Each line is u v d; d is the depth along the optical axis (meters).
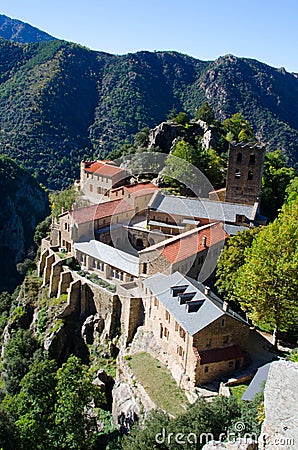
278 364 23.20
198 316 51.53
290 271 48.97
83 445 47.91
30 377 52.16
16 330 81.75
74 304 75.75
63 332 73.56
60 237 88.62
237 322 52.09
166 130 137.75
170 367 55.56
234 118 163.62
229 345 52.09
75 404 48.47
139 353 61.56
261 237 53.19
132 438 41.75
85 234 82.56
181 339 52.78
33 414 49.53
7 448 46.66
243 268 56.31
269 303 51.38
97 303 72.56
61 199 109.56
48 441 47.94
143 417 49.62
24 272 115.88
